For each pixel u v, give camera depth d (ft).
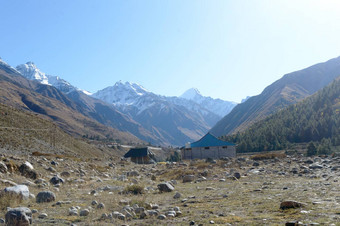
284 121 547.90
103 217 29.76
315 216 25.36
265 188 46.80
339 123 438.81
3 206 32.86
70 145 247.50
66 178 67.77
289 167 82.69
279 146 409.69
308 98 647.15
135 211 32.81
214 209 32.48
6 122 194.70
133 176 86.99
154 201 41.65
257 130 557.74
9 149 142.20
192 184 62.90
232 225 24.68
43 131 227.20
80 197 43.96
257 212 29.37
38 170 73.56
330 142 351.05
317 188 41.96
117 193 49.47
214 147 215.51
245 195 41.16
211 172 83.97
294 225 22.13
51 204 37.45
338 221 23.09
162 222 27.81
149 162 280.10
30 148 165.07
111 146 640.58
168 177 85.66
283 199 35.12
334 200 31.94
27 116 244.83
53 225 26.94
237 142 529.04
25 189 39.73
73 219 29.35
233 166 100.83
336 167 70.13
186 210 33.19
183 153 220.84
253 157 131.64
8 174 57.11
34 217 30.14
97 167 112.88
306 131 465.06
